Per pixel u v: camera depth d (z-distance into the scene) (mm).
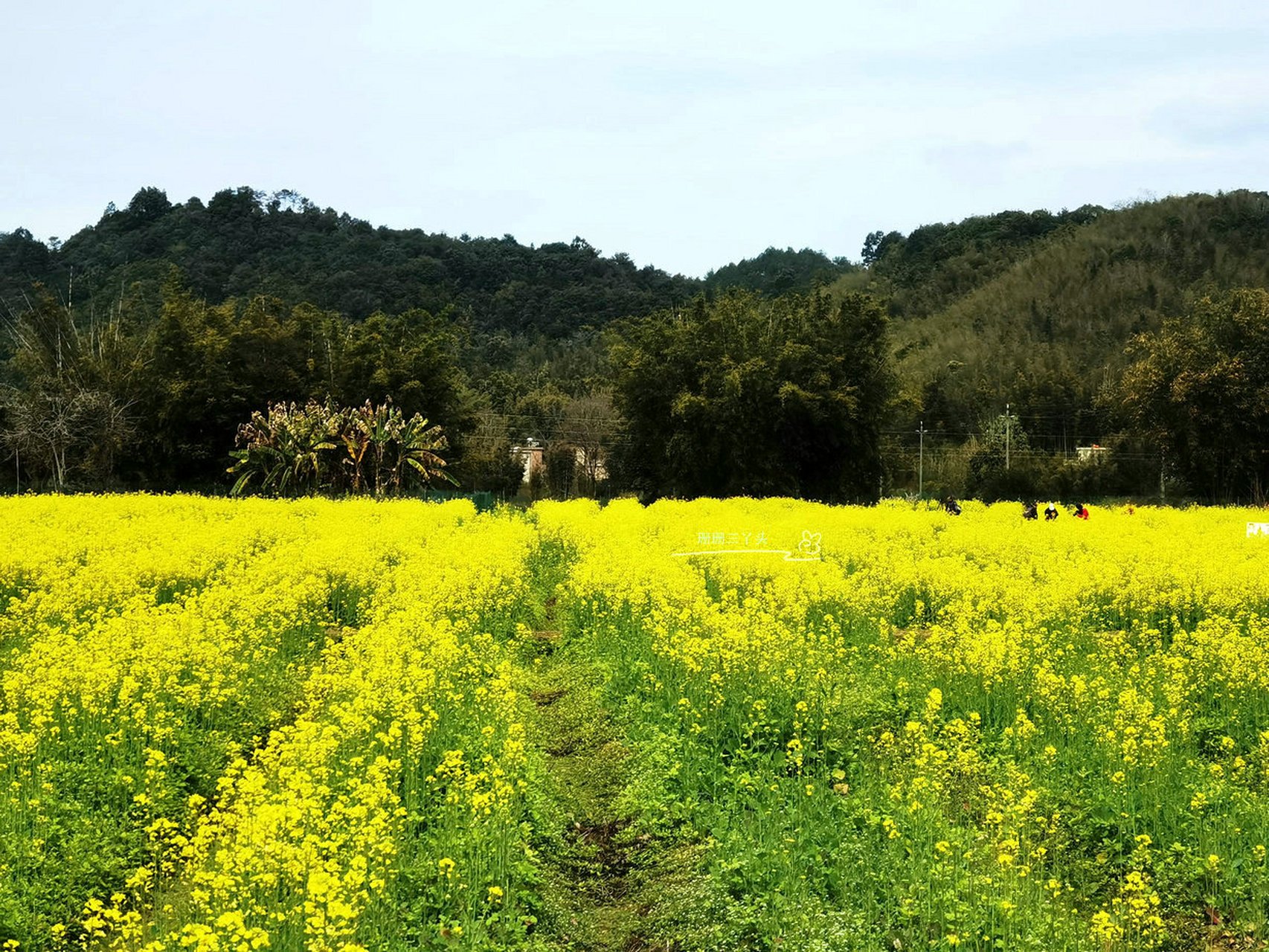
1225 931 7102
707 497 47312
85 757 9195
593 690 13180
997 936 6695
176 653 11094
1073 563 19625
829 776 9586
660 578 16359
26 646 12773
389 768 8719
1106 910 7461
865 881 7488
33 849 7457
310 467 40281
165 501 32344
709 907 7441
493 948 6820
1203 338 51000
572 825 9273
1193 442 49781
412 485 44344
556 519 30453
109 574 16438
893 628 15273
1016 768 9234
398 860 7598
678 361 48594
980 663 11406
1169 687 10750
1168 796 8570
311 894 6250
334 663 12242
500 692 11320
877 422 49750
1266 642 12359
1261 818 8133
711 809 9133
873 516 31156
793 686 11250
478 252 133250
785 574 17109
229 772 9109
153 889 7523
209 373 48625
